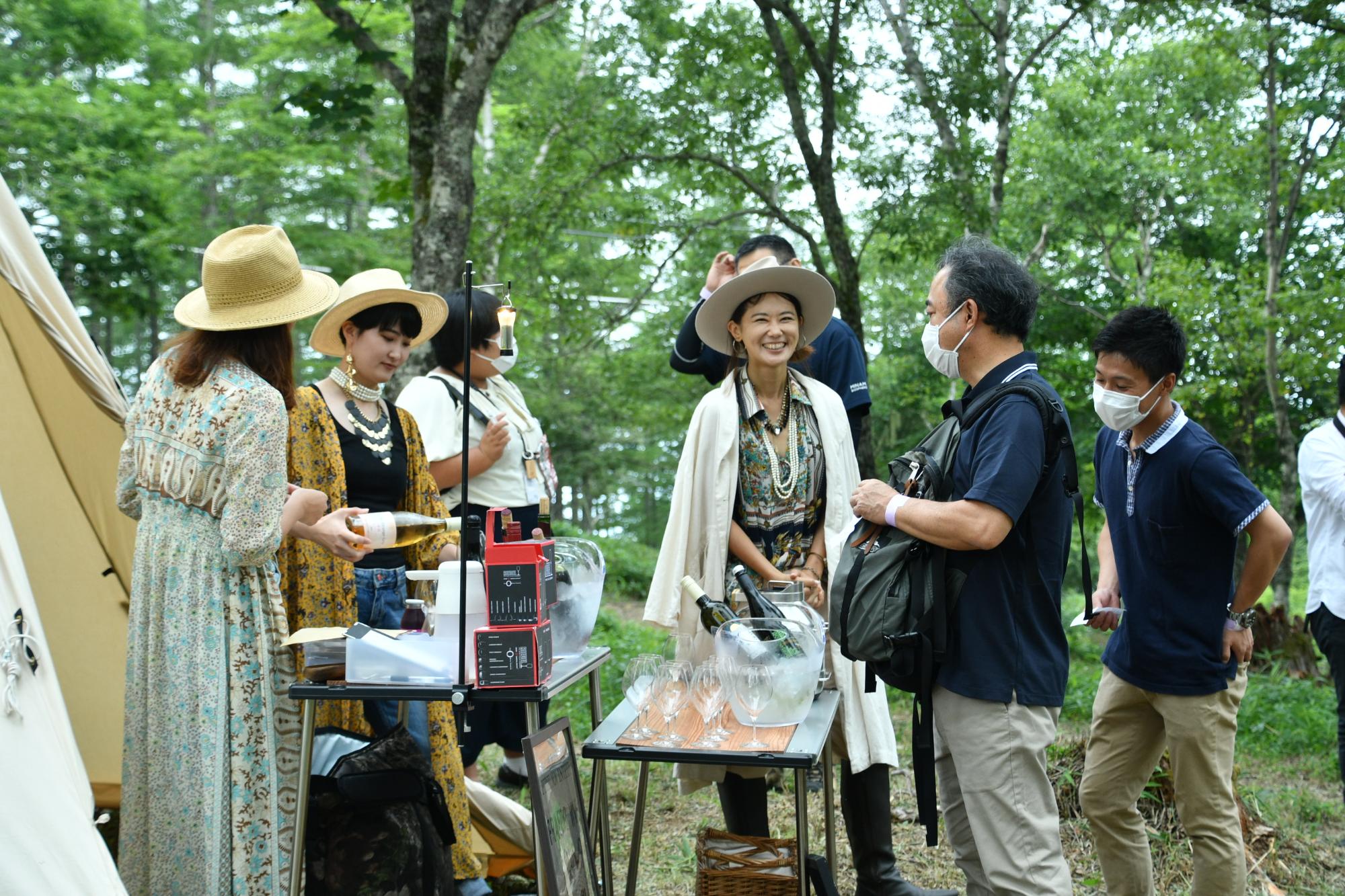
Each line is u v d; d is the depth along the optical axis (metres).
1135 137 16.56
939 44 10.52
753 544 3.19
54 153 14.93
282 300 2.69
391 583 3.16
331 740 2.69
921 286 18.66
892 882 3.14
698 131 10.82
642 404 18.75
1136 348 2.84
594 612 2.70
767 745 2.34
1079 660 10.34
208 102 21.52
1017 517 2.35
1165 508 2.89
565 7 13.11
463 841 3.09
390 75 7.72
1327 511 3.66
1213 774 2.92
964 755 2.46
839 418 3.26
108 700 3.77
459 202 7.36
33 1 15.00
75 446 3.65
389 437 3.20
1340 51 12.16
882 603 2.46
